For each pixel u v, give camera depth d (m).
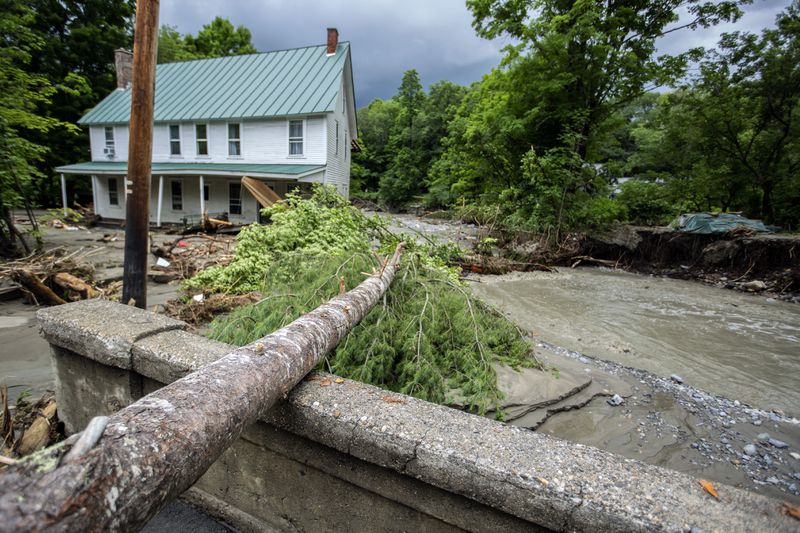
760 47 14.17
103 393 2.13
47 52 21.08
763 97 14.55
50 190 21.69
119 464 0.88
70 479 0.79
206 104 18.08
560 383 3.60
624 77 14.95
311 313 2.07
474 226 17.25
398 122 39.66
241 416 1.23
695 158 17.67
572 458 1.22
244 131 17.55
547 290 8.97
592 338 5.64
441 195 31.36
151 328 2.09
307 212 6.54
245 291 5.21
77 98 21.83
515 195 14.98
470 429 1.35
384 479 1.39
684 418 3.46
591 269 12.54
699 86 15.54
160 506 0.97
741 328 6.40
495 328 3.86
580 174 14.14
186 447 1.03
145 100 3.39
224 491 1.85
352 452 1.38
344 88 20.02
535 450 1.25
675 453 2.96
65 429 2.36
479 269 10.64
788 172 15.89
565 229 13.75
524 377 3.55
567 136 14.16
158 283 6.71
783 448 3.10
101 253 8.65
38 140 20.27
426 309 3.39
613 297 8.48
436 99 39.53
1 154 7.74
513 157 16.23
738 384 4.31
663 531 0.98
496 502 1.16
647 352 5.17
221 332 3.05
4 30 8.41
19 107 8.21
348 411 1.42
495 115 16.31
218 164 17.64
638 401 3.68
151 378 1.96
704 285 10.45
